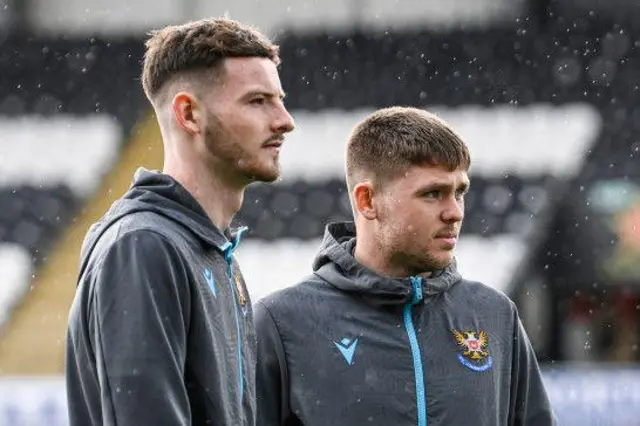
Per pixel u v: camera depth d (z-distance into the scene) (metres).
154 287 6.12
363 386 7.84
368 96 34.28
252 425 6.79
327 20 36.12
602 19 34.84
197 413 6.34
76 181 32.28
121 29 36.62
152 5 36.72
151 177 6.61
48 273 30.03
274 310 8.13
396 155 7.85
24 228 31.33
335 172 31.56
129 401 5.94
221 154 6.63
